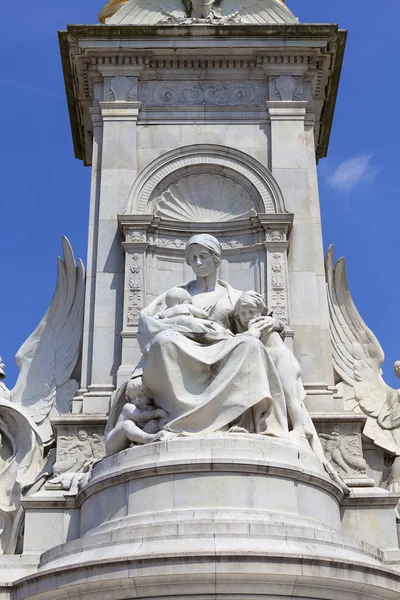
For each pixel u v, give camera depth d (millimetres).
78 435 17156
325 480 14078
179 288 16125
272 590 12047
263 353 14625
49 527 15719
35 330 19906
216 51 20156
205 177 19578
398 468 17859
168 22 20656
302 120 19891
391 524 15562
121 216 18703
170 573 11906
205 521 12641
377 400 18891
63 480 16203
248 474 13312
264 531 12594
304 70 20219
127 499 13531
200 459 13273
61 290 19953
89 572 12359
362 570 12656
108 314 18500
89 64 20312
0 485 18281
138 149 19734
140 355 17938
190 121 19953
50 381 19391
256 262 18875
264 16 21031
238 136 19828
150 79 20266
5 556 15383
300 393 15359
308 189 19469
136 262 18594
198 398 14336
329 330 18609
